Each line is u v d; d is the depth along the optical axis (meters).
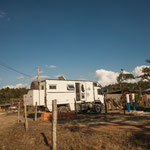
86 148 5.11
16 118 15.70
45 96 14.75
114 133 6.91
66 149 5.19
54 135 5.00
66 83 16.28
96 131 7.57
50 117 13.20
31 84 15.70
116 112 17.72
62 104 16.20
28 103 15.06
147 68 24.02
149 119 10.87
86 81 18.56
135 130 7.46
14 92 64.12
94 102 19.30
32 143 6.18
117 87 43.88
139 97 27.05
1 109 31.95
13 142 6.41
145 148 4.88
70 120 12.45
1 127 10.41
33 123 11.16
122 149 4.86
